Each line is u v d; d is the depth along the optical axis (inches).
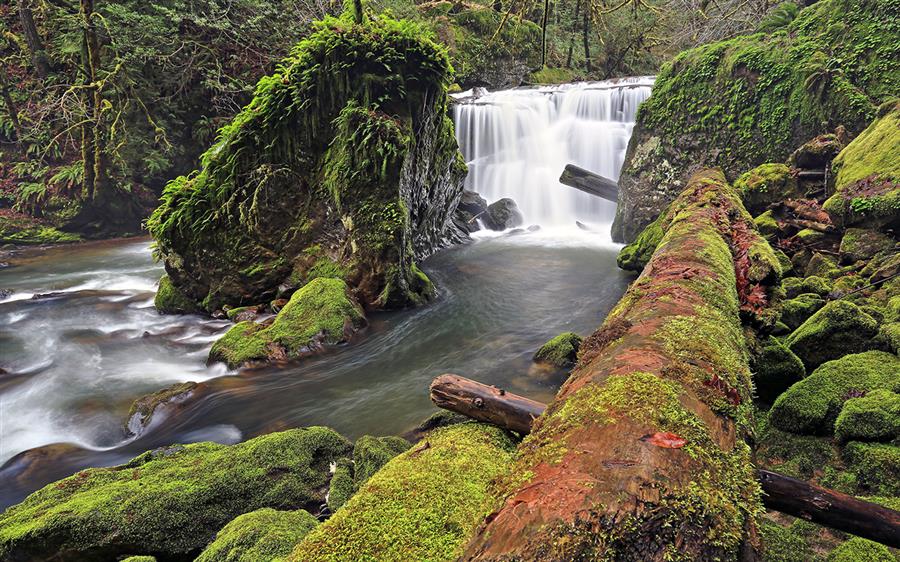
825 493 81.9
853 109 313.1
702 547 49.2
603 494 51.0
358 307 297.6
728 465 61.8
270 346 252.5
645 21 849.5
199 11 573.9
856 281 216.8
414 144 340.8
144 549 118.0
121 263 473.1
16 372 252.2
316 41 305.6
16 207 557.9
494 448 111.0
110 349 279.3
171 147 572.1
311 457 145.2
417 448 112.8
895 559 86.6
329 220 320.5
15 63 596.4
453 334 283.3
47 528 115.7
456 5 865.5
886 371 144.2
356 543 77.0
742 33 572.7
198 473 135.9
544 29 289.0
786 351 163.8
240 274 319.3
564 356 229.1
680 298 125.2
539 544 47.4
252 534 106.9
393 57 316.2
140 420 201.9
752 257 198.2
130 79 530.3
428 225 437.4
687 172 401.7
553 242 486.3
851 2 343.9
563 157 594.2
